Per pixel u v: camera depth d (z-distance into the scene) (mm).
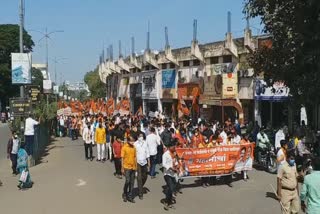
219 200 15391
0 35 87125
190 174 17594
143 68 56188
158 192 16984
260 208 14172
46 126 37469
